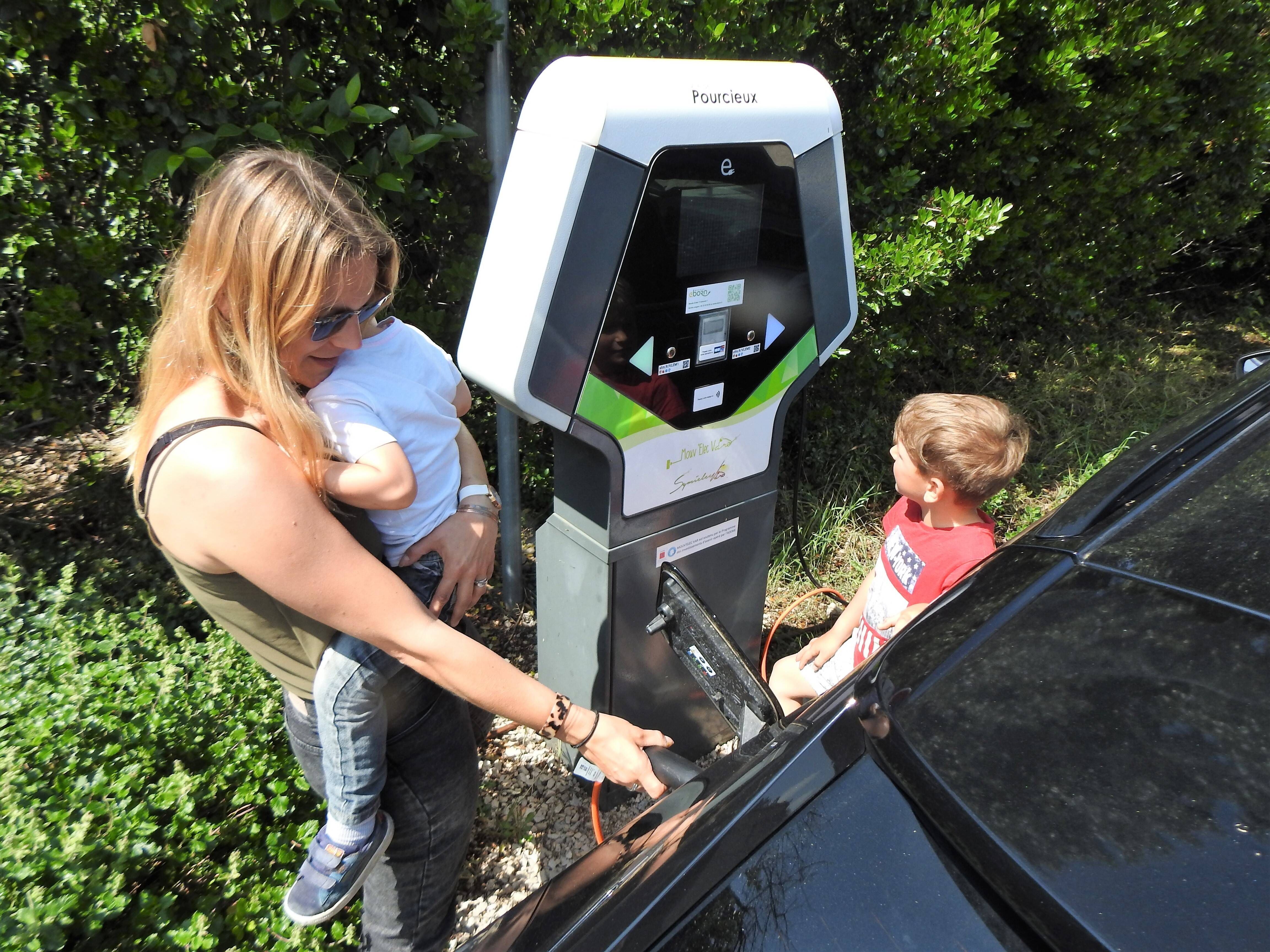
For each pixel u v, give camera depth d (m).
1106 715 0.99
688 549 2.07
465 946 1.34
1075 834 0.89
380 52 2.44
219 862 1.90
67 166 2.41
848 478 3.69
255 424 1.10
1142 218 4.59
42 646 2.07
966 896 0.90
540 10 2.44
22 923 1.42
